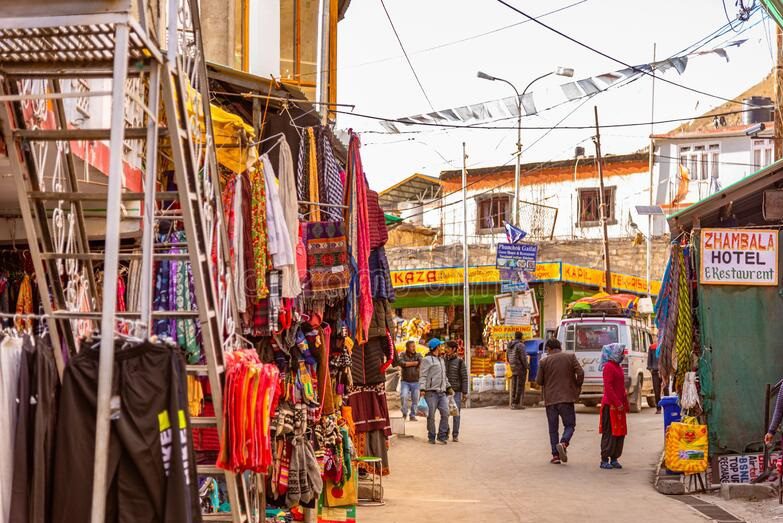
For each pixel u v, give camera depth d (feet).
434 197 155.94
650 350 80.48
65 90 20.74
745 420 39.32
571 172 148.25
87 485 14.70
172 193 17.97
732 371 39.55
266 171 24.58
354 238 31.42
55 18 14.65
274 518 27.02
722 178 143.33
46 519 14.89
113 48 15.96
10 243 24.89
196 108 20.24
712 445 39.19
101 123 23.02
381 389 38.52
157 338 15.65
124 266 26.43
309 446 27.78
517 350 86.53
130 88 23.04
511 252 87.61
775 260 40.04
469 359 97.86
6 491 14.51
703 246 39.96
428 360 58.08
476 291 108.27
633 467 47.34
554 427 48.83
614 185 146.92
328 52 48.88
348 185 31.55
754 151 142.51
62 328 18.06
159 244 21.17
